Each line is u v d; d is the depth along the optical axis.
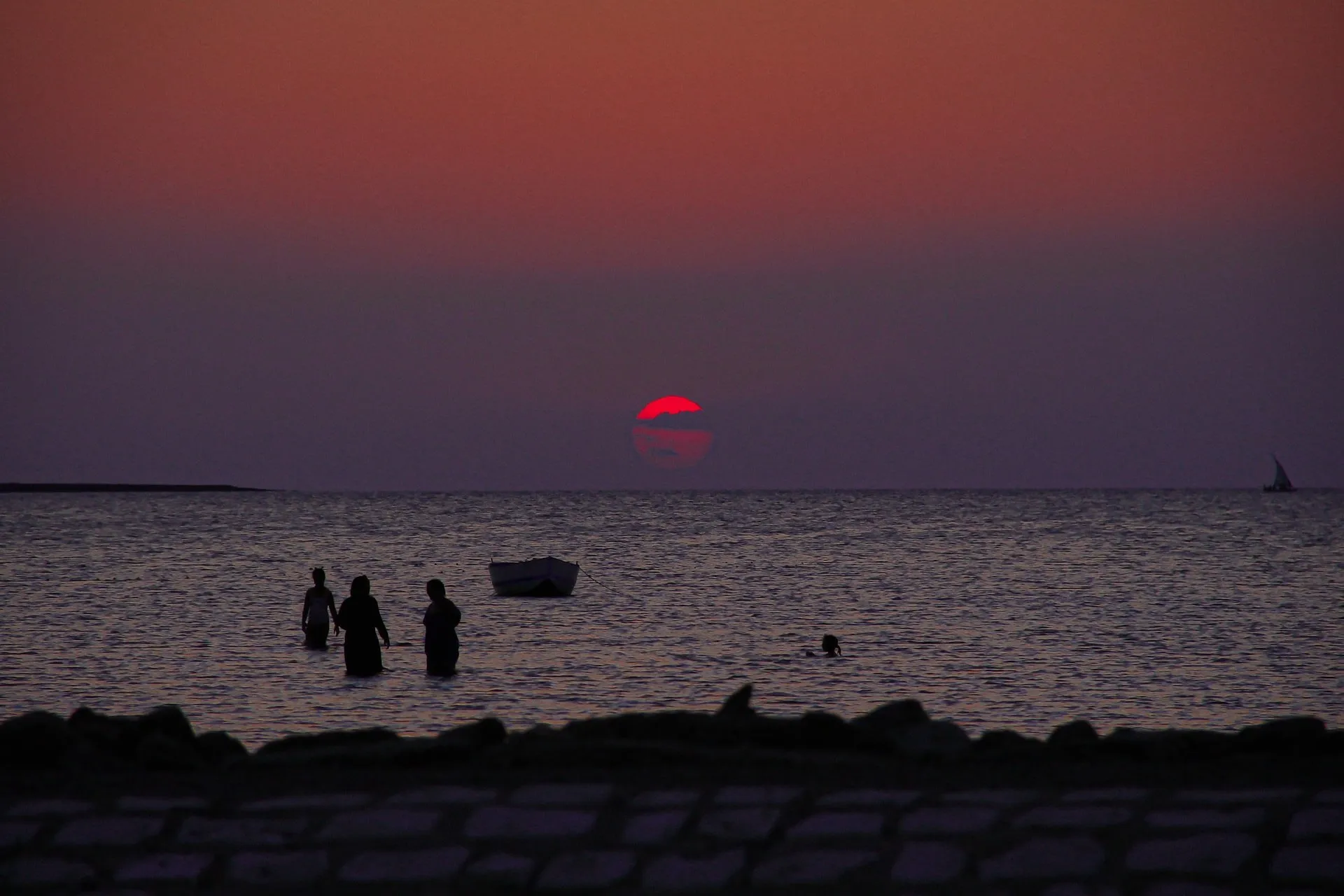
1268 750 28.47
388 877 22.52
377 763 28.22
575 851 23.20
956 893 21.02
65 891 22.30
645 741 29.09
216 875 22.72
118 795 26.48
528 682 84.88
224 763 28.59
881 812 24.38
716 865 22.45
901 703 32.31
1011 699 80.69
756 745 29.45
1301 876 20.73
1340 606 147.12
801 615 139.00
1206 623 128.00
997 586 180.62
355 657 87.06
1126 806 24.03
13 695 79.00
